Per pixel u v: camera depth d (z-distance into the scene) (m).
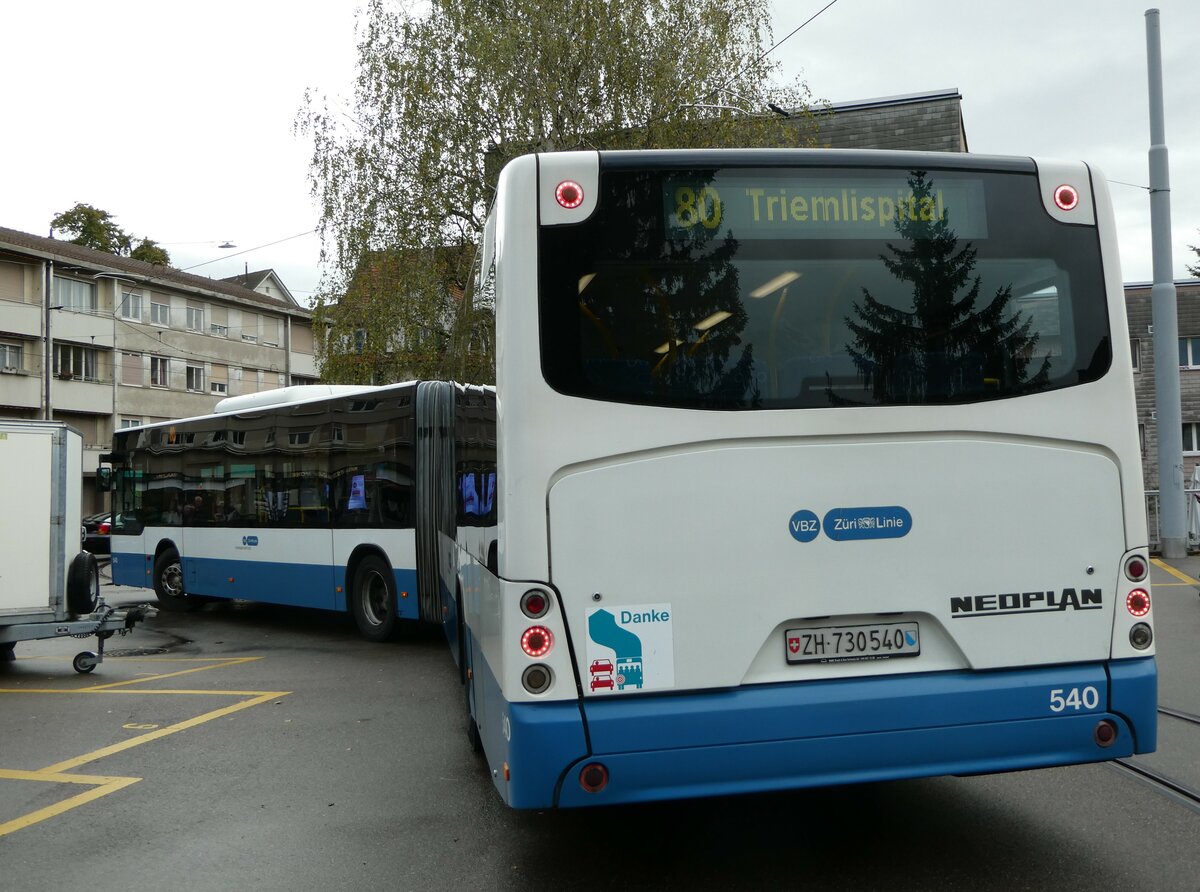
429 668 10.42
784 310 4.13
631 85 21.72
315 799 5.84
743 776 3.88
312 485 13.23
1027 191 4.37
